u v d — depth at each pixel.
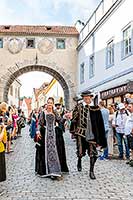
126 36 20.78
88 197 6.55
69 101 36.69
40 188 7.38
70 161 11.53
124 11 20.77
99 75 26.80
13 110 18.39
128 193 6.86
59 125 8.86
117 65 22.16
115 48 22.61
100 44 26.45
